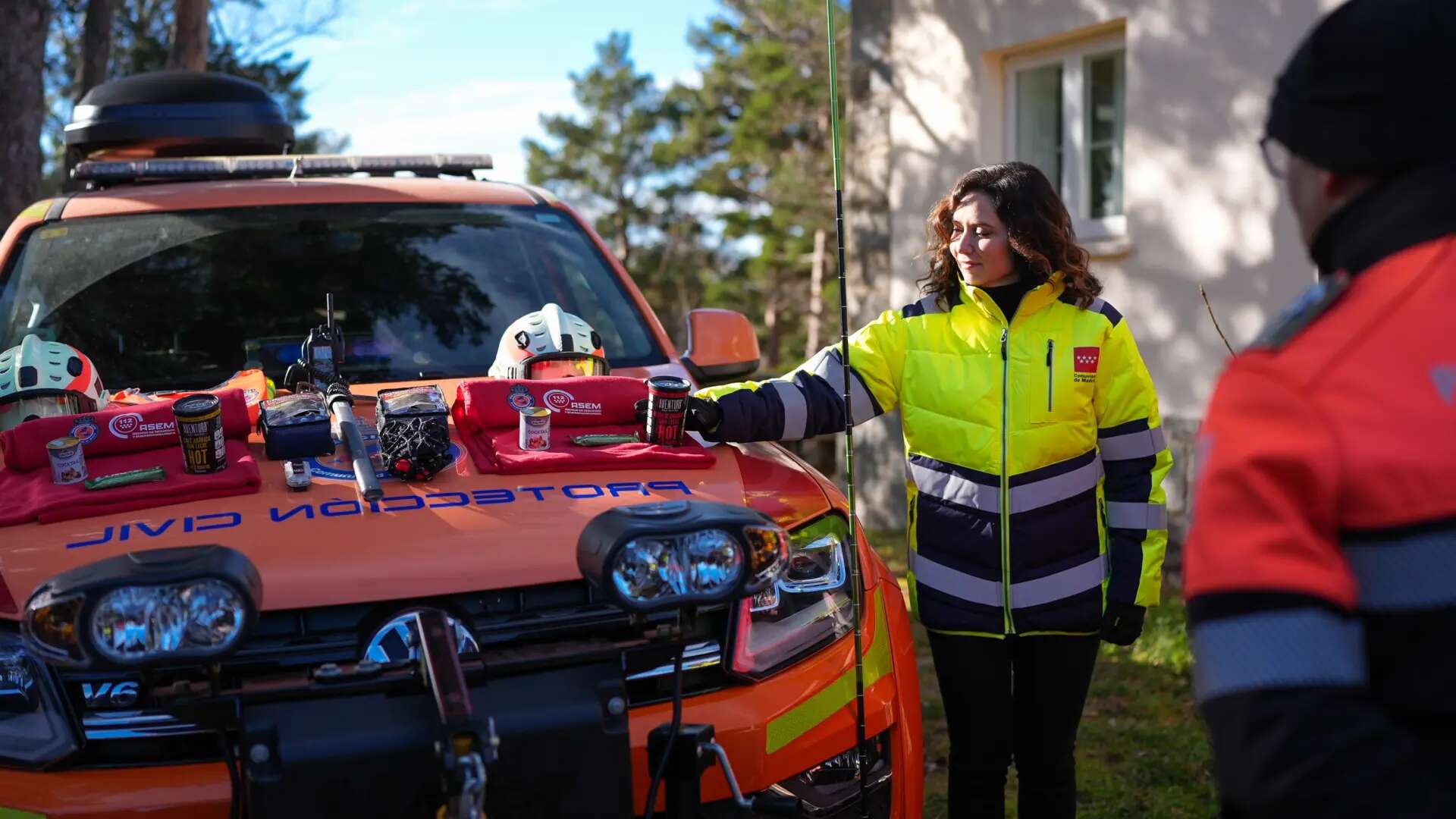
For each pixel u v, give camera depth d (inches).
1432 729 45.6
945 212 120.3
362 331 146.7
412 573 94.1
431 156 182.5
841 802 104.0
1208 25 266.1
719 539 82.7
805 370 124.2
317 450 111.5
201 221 158.1
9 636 90.4
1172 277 276.8
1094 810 156.2
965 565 119.4
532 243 163.9
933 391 120.0
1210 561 46.4
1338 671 44.0
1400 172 48.1
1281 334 48.9
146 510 101.0
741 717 99.1
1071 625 118.4
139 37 692.1
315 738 80.8
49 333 141.9
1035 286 118.1
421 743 81.5
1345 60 48.0
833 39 106.4
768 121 1588.3
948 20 333.4
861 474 378.9
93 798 86.8
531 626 94.0
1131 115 283.0
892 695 111.0
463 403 118.2
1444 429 44.8
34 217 156.3
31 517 99.5
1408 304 46.6
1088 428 118.7
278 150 215.5
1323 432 45.5
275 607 91.0
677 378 119.1
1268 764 43.3
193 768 88.6
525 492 105.8
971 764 123.0
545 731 84.0
